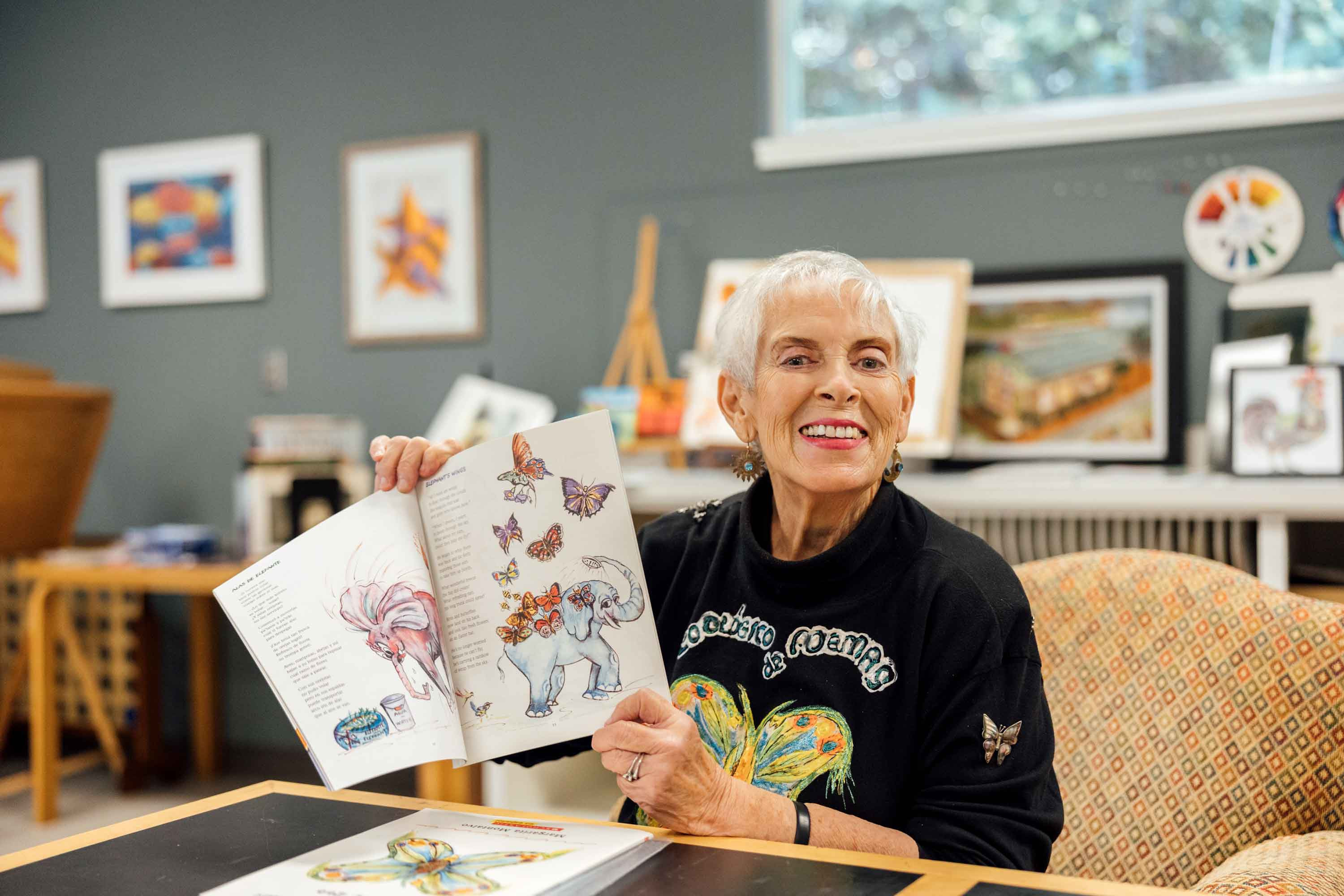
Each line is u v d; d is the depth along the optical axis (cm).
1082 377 272
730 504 130
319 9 353
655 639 96
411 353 345
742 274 295
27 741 375
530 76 330
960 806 100
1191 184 267
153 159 371
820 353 111
